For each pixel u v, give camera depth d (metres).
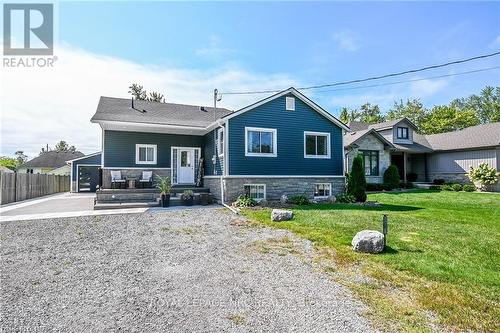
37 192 18.53
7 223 8.19
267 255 5.38
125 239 6.54
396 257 5.06
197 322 3.13
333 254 5.35
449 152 23.58
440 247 5.62
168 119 14.86
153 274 4.50
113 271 4.61
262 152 12.73
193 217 9.11
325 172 13.95
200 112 17.50
